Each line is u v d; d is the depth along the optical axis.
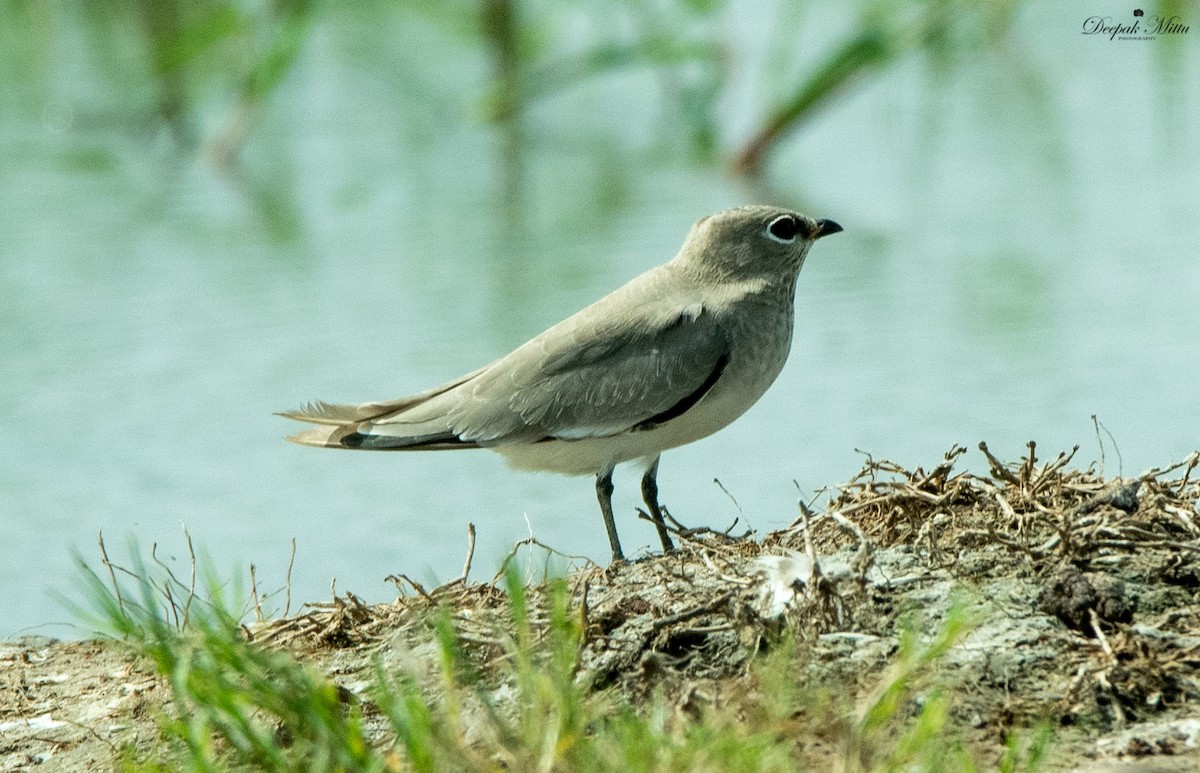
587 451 11.90
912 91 26.47
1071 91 25.78
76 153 23.92
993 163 22.81
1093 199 21.11
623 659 8.66
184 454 14.77
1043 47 28.08
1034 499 9.60
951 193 21.70
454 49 27.84
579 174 22.84
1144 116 24.36
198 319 17.59
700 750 7.13
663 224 20.39
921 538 9.44
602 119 25.75
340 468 14.88
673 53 25.05
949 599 8.84
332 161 23.44
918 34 23.64
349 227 20.66
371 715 8.78
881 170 22.77
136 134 24.62
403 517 13.68
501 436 11.90
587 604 9.38
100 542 10.89
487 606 9.73
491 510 13.89
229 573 12.49
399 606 10.10
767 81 24.14
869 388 15.76
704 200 21.47
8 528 13.34
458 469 14.97
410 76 26.86
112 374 16.41
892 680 7.52
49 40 28.61
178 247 20.08
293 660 8.97
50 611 11.93
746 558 9.73
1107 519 9.22
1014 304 17.75
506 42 25.55
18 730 9.52
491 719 7.87
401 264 19.20
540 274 18.59
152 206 21.64
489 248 19.66
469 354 16.48
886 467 10.16
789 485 13.86
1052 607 8.68
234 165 23.39
